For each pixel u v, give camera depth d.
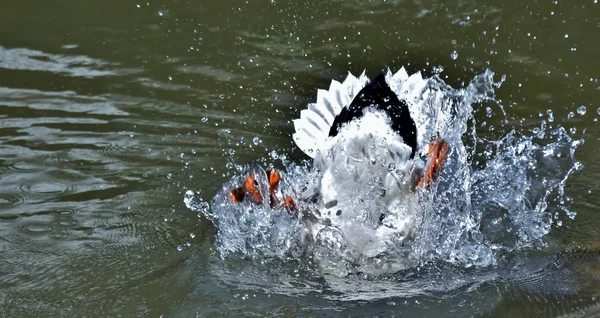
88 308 7.26
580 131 9.82
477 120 10.03
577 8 11.62
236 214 8.43
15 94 10.28
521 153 9.46
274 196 8.26
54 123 9.84
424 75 10.70
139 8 11.71
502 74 10.71
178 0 11.87
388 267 7.91
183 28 11.42
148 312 7.24
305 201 8.20
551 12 11.58
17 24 11.45
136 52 11.05
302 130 8.76
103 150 9.44
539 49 11.07
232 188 8.49
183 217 8.46
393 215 8.07
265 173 8.20
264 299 7.43
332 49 11.13
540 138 9.72
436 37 11.31
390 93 8.35
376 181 8.07
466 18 11.55
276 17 11.61
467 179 8.85
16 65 10.77
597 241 8.13
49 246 8.03
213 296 7.44
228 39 11.26
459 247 8.12
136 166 9.21
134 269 7.75
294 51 11.12
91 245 8.05
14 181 8.92
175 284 7.57
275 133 9.83
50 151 9.39
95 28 11.41
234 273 7.75
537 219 8.48
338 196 8.06
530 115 10.09
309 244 8.09
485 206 8.68
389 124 8.21
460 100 9.87
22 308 7.25
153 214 8.51
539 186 8.95
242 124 9.96
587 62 10.83
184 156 9.38
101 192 8.80
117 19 11.55
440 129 8.75
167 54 11.02
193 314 7.21
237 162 9.32
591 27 11.36
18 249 7.98
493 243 8.22
